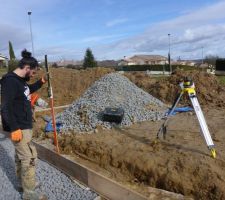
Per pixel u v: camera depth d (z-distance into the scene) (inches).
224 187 173.6
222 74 1396.4
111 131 288.5
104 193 184.1
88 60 1734.7
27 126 172.6
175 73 526.3
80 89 624.4
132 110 333.4
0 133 331.6
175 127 283.4
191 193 183.6
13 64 881.5
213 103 428.5
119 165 221.3
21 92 168.1
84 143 255.3
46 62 230.2
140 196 162.4
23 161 174.6
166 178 192.9
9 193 193.3
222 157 205.0
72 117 327.3
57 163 228.2
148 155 217.6
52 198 184.7
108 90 372.8
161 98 484.4
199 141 240.2
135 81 586.9
